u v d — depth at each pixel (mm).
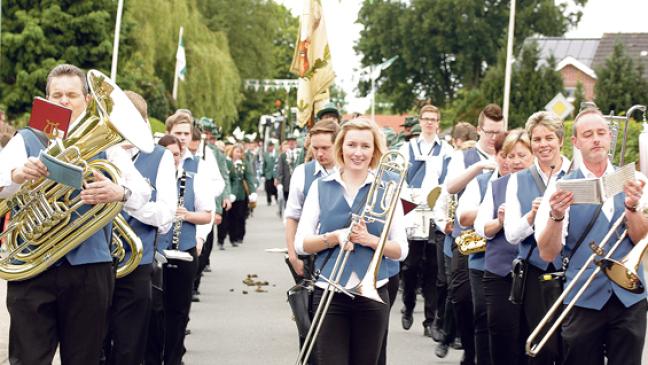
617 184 5770
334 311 5973
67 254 5742
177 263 8305
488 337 7910
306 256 6273
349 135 6113
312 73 13453
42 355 5762
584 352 6195
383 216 6020
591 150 6219
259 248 19812
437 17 54906
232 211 20062
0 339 9344
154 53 38031
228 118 43188
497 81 37906
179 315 8328
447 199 9461
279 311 11984
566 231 6305
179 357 8344
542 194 7066
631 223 5984
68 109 5422
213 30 52781
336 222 6098
